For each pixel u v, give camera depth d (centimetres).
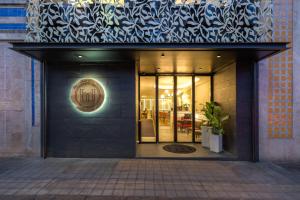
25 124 579
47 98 573
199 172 462
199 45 437
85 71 572
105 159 553
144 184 396
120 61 566
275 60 557
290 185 397
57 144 570
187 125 762
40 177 426
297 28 551
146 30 474
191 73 755
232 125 577
